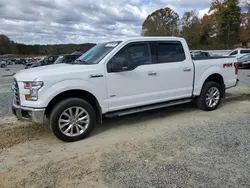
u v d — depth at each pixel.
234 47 43.81
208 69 5.45
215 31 47.56
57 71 3.76
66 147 3.70
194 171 2.84
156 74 4.62
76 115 3.93
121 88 4.26
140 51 4.51
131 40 4.41
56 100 3.91
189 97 5.25
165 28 60.19
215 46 45.12
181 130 4.29
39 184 2.67
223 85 5.82
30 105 3.63
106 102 4.14
